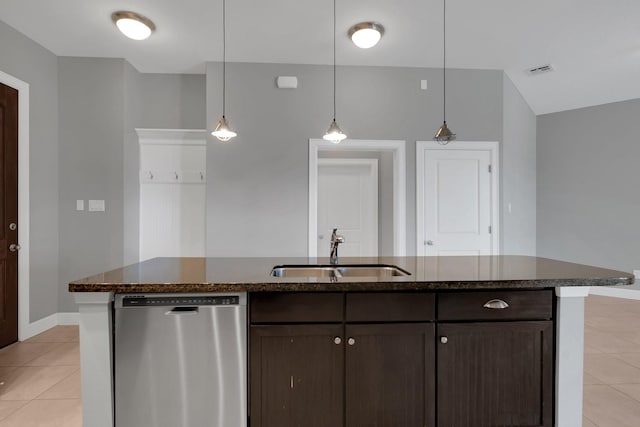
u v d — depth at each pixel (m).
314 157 3.60
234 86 3.55
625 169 4.23
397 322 1.51
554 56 3.44
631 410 2.00
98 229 3.50
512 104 3.99
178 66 3.68
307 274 2.01
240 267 1.84
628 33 3.01
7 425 1.85
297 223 3.60
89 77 3.48
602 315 3.66
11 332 2.94
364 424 1.52
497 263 1.98
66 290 3.45
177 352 1.47
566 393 1.55
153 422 1.47
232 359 1.48
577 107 4.48
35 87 3.18
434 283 1.46
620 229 4.26
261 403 1.50
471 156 3.71
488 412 1.55
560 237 4.62
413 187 3.67
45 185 3.30
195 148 3.92
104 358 1.43
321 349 1.51
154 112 3.86
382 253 4.68
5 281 2.89
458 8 2.67
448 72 3.68
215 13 2.74
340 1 2.60
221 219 3.54
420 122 3.67
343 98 3.62
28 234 3.09
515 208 4.11
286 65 3.58
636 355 2.73
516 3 2.61
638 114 4.15
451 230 3.70
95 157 3.49
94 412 1.44
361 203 4.71
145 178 3.86
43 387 2.24
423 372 1.53
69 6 2.64
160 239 3.90
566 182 4.58
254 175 3.56
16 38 2.97
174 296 1.46
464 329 1.53
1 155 2.85
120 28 2.79
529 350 1.56
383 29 2.96
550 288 1.56
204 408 1.48
